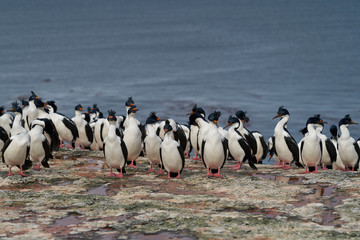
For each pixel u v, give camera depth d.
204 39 147.25
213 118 14.41
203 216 10.85
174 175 14.86
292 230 10.02
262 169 16.55
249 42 135.12
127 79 79.38
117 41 147.38
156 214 10.98
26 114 20.25
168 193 12.82
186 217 10.79
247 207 11.55
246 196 12.52
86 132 20.61
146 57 110.69
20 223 10.46
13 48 128.12
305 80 72.12
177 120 46.19
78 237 9.70
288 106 51.16
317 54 104.31
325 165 17.47
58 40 149.50
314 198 12.26
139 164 17.44
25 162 14.82
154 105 54.38
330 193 12.69
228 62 98.62
